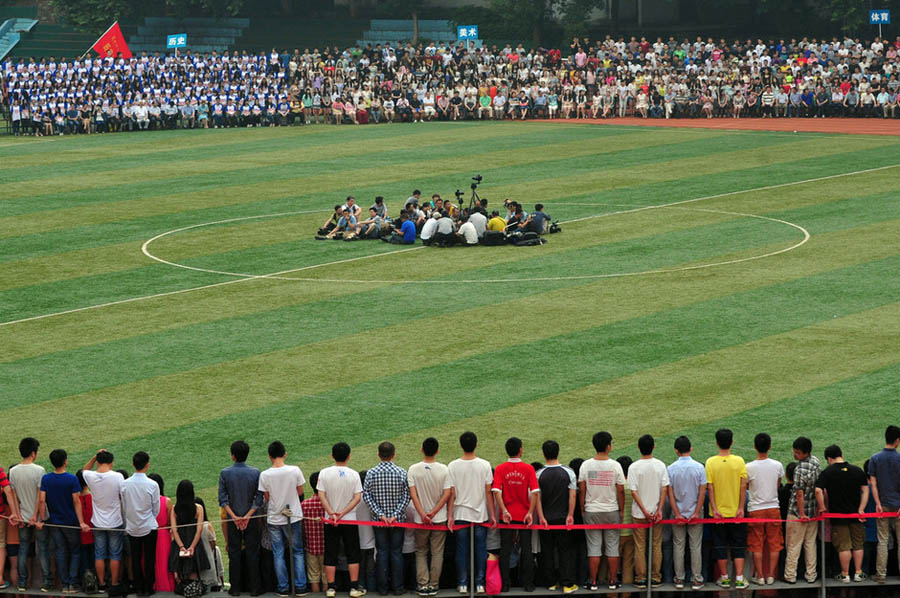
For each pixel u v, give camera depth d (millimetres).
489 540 22938
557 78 98125
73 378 36344
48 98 88688
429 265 49562
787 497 23359
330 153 77812
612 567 22906
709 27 114312
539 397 33844
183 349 38938
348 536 22906
